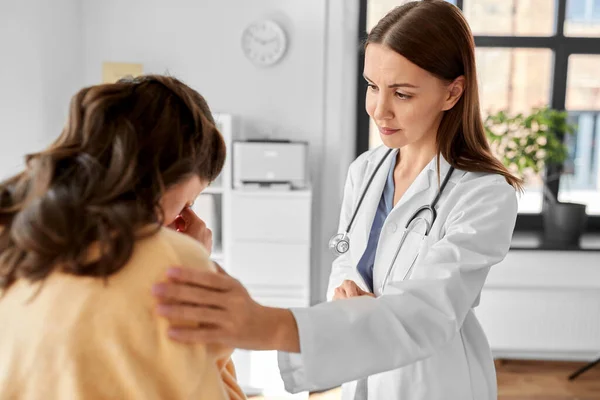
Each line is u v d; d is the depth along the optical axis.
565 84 3.43
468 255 1.10
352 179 1.58
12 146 2.46
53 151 0.69
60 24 2.95
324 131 3.32
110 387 0.65
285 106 3.31
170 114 0.73
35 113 2.68
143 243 0.69
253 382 2.91
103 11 3.24
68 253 0.65
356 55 3.43
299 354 0.89
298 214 2.97
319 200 3.38
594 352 3.25
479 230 1.13
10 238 0.68
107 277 0.65
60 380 0.65
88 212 0.65
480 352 1.31
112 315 0.65
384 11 3.39
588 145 3.49
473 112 1.23
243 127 3.33
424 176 1.32
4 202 0.71
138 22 3.25
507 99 3.47
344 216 1.59
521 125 3.18
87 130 0.70
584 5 3.40
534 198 3.55
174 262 0.69
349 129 3.49
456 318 1.02
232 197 2.96
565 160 3.39
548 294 3.16
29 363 0.65
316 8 3.23
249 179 3.01
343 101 3.36
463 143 1.27
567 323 3.18
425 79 1.12
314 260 3.41
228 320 0.72
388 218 1.35
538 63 3.44
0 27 2.35
